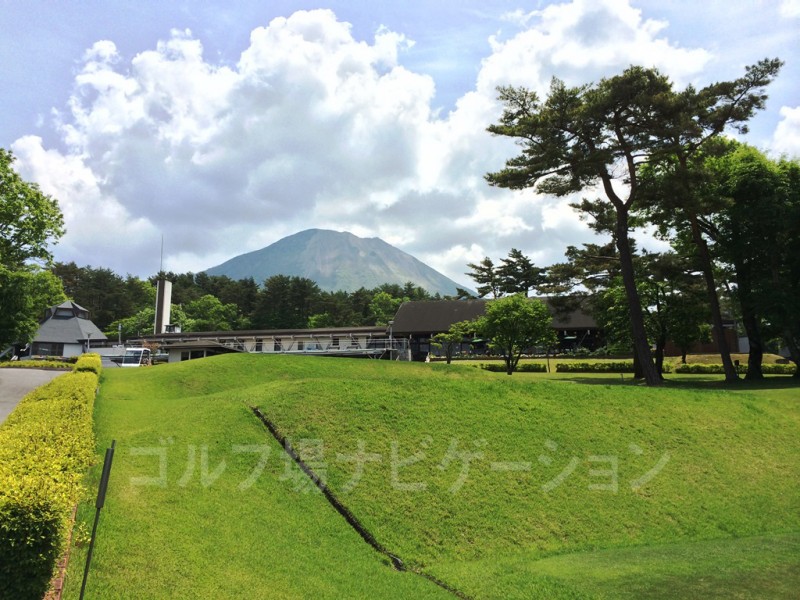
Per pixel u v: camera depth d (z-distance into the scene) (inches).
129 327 3198.8
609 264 1578.5
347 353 2142.0
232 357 1203.9
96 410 711.1
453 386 726.5
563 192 1286.9
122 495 404.2
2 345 1065.5
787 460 674.8
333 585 351.6
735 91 1277.1
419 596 358.0
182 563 326.6
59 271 3895.2
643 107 1114.1
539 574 401.7
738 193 1378.0
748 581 392.5
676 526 516.7
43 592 230.8
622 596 366.0
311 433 572.1
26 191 1240.8
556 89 1171.9
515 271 3275.1
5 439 379.9
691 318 1577.3
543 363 2001.7
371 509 469.1
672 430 693.3
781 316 1338.6
